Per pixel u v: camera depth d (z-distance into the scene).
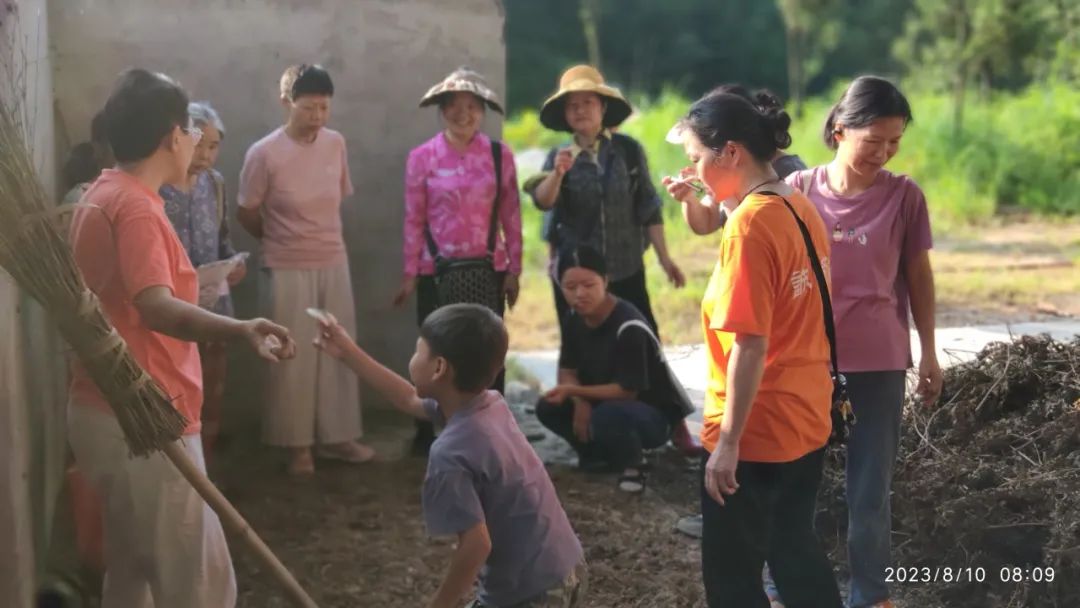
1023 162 14.59
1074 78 16.67
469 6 6.38
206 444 5.51
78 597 4.09
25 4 4.43
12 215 2.92
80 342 3.02
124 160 3.29
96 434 3.26
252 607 4.36
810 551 3.44
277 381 5.64
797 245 3.24
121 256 3.17
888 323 3.92
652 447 5.61
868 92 3.81
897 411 3.96
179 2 5.94
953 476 4.41
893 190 3.95
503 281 6.02
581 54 34.19
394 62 6.32
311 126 5.54
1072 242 12.05
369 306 6.49
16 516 3.46
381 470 5.86
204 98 6.05
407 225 5.90
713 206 4.32
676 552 4.85
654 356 5.66
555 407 5.76
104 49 5.84
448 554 4.86
